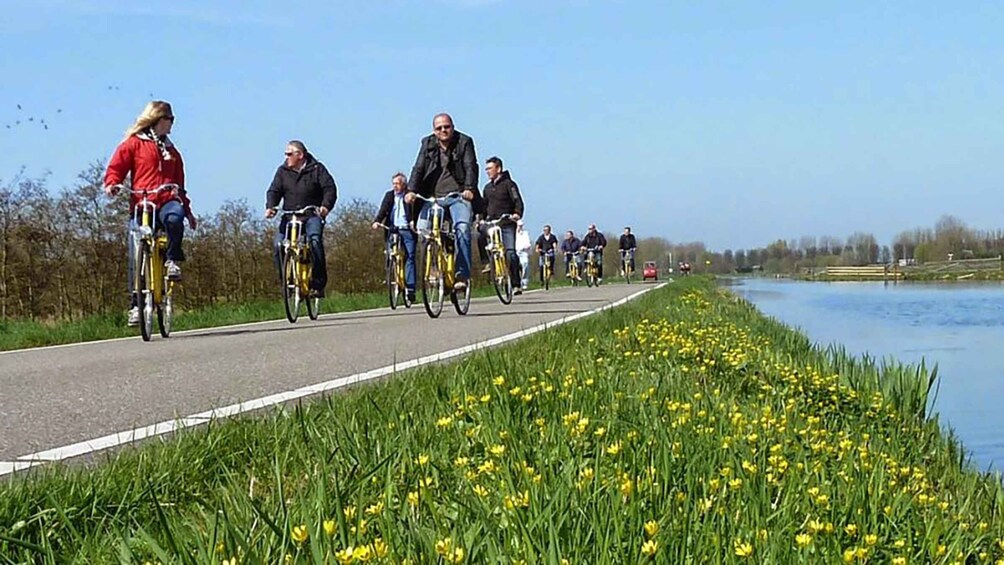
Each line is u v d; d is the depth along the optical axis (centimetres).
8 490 362
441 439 464
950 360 1401
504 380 591
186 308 3133
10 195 2655
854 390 866
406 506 339
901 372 895
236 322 1541
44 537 320
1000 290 3609
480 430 475
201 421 543
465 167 1407
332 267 3734
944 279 5503
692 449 462
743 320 1577
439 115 1400
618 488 364
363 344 998
